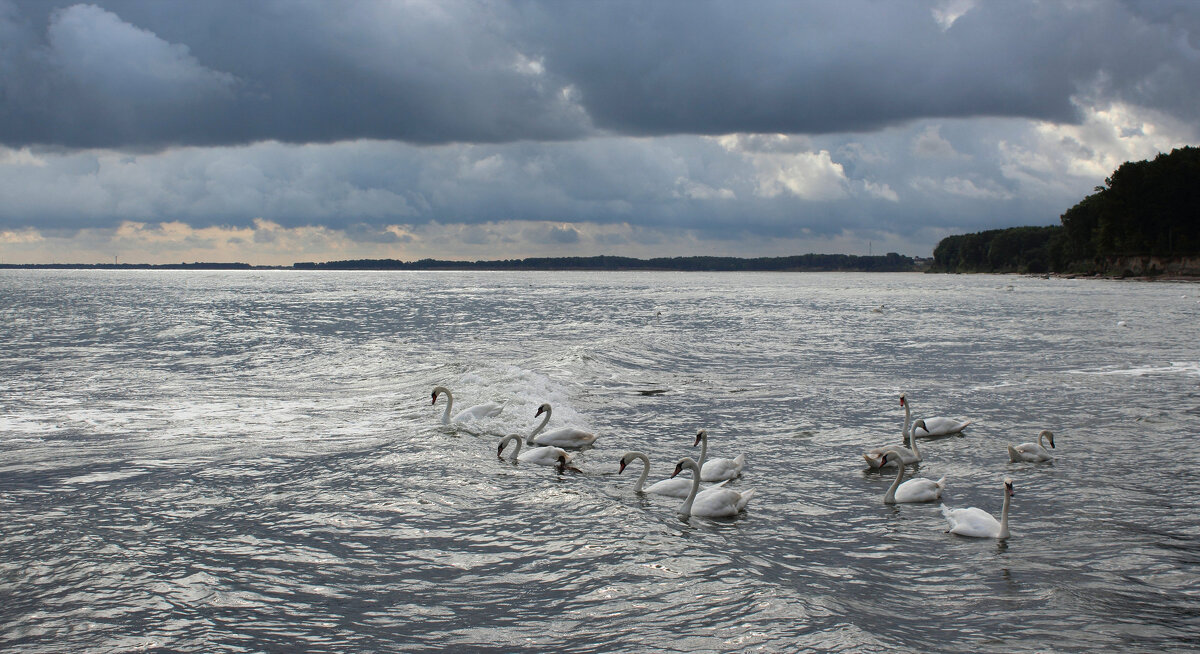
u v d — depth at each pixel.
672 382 28.69
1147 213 152.25
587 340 46.25
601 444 18.81
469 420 20.67
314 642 8.90
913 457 16.95
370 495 14.27
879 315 70.00
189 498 14.15
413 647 8.75
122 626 9.30
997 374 31.09
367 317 69.81
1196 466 16.38
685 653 8.48
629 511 13.36
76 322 61.47
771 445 18.70
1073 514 13.32
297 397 25.56
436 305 92.75
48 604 9.85
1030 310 74.94
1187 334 48.34
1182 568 10.91
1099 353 38.38
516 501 13.96
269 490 14.62
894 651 8.46
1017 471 16.12
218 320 64.81
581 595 10.01
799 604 9.52
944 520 13.06
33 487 14.88
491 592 10.16
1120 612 9.55
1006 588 10.27
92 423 21.22
